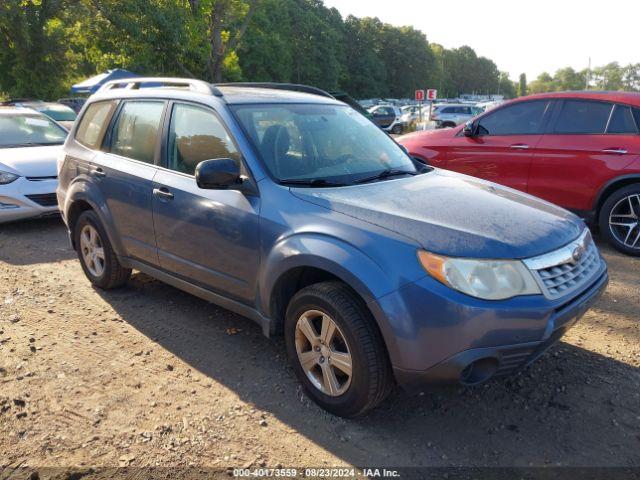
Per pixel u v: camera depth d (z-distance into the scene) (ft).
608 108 20.43
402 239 9.17
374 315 9.01
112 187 14.48
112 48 90.68
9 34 88.43
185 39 85.35
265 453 9.22
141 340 13.23
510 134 22.53
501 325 8.63
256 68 187.83
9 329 13.82
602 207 20.40
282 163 11.55
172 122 13.32
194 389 11.10
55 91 95.14
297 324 10.46
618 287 16.65
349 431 9.77
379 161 12.99
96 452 9.23
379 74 293.02
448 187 11.66
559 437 9.61
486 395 10.90
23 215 23.25
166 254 13.26
